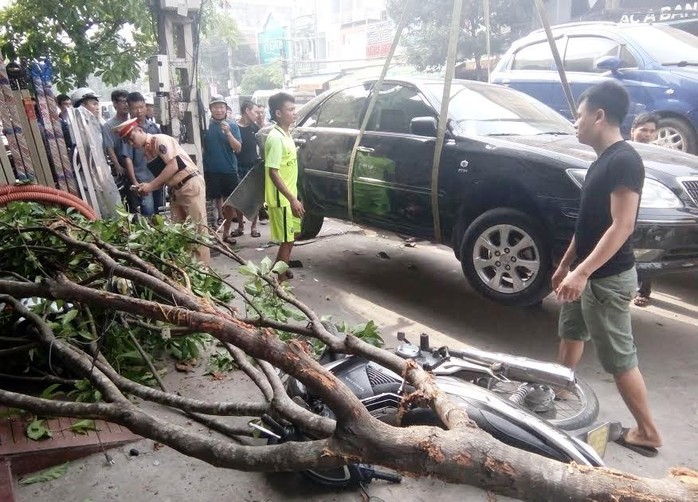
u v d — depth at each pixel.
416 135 5.16
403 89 5.52
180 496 2.73
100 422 3.24
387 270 6.25
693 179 4.31
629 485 1.20
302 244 7.25
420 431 1.35
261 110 8.92
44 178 5.62
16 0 9.71
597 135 2.90
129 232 3.97
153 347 4.01
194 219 5.46
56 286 2.01
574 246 3.22
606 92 2.84
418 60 15.66
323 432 1.64
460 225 4.90
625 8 11.38
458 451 1.28
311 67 32.78
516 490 1.25
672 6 11.17
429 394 1.70
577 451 2.36
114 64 10.18
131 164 6.88
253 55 38.06
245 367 2.83
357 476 2.71
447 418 1.53
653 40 7.36
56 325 3.41
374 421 1.38
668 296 5.47
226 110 7.55
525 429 2.44
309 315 3.02
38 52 9.67
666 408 3.53
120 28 10.35
